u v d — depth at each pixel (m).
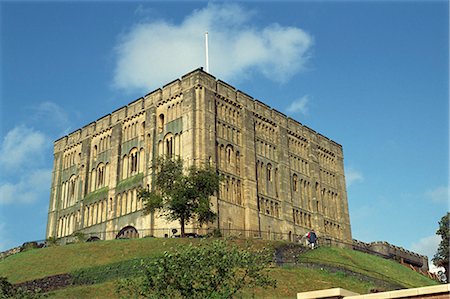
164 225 75.81
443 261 65.38
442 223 65.88
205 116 78.94
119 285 32.47
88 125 97.19
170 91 84.31
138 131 87.44
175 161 72.38
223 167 79.38
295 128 98.06
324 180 101.50
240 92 87.81
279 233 84.75
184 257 29.42
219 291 29.41
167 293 28.77
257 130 89.00
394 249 100.06
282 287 45.00
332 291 22.39
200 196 65.69
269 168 88.81
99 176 91.75
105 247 60.25
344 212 103.25
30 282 48.59
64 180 98.38
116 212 84.56
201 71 81.62
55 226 95.19
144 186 81.44
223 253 30.55
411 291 20.78
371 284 51.25
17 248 77.62
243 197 81.12
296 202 91.69
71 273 49.75
